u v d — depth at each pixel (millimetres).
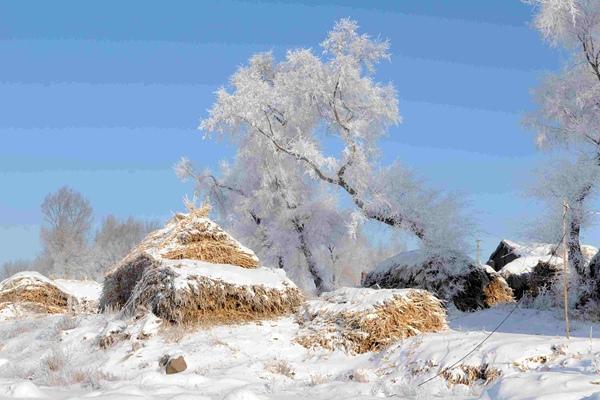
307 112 31625
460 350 10648
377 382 10734
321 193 33094
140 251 19031
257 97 31656
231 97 31297
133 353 13602
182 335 14367
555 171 20703
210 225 18203
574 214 20000
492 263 32250
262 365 12312
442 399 9023
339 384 10641
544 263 20672
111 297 20078
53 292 23562
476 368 10078
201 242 17875
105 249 65375
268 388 10430
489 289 23219
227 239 18156
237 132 32625
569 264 19938
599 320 17344
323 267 34000
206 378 11133
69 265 62969
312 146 29719
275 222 32844
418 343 11867
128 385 10797
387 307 13625
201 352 13305
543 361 9734
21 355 15156
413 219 26141
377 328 13320
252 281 16016
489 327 17266
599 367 8625
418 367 10859
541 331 15906
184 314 15023
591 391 7258
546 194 20516
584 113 23562
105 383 11109
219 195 35938
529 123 24500
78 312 20312
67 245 63750
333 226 32906
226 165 36312
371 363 12195
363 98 30484
